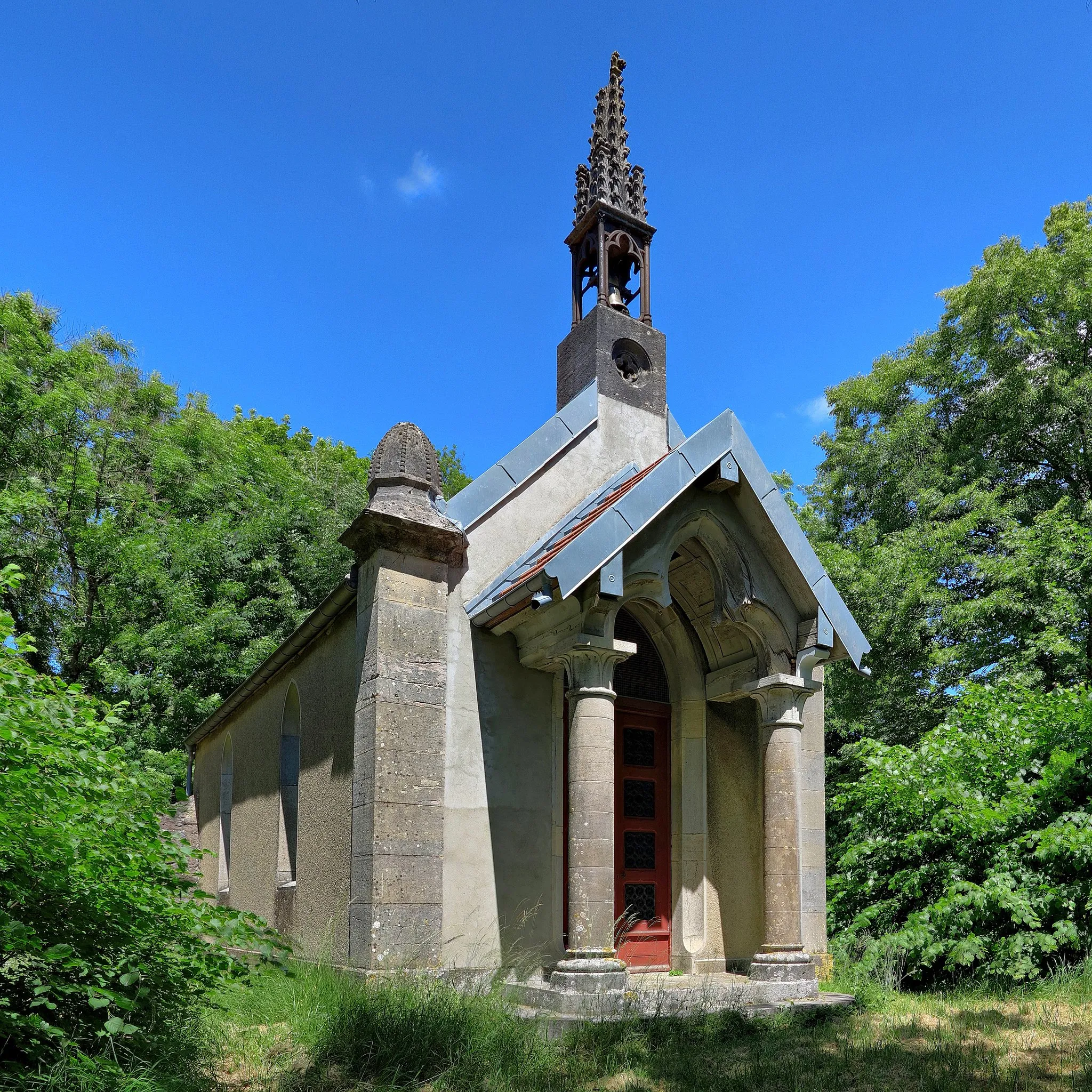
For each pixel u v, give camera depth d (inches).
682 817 394.9
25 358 913.5
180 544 857.5
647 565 337.1
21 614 847.1
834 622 369.1
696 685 407.2
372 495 351.6
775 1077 235.8
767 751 365.1
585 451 418.6
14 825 183.5
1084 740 383.2
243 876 521.0
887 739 670.5
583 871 308.5
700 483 361.1
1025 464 734.5
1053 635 538.6
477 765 342.0
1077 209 781.3
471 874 330.3
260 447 1075.3
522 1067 242.1
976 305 709.9
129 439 960.9
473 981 310.3
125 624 851.4
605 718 325.1
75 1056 193.0
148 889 206.4
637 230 475.2
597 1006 287.0
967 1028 280.4
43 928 199.8
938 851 413.7
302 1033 256.7
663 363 464.1
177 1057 218.8
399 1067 232.5
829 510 824.3
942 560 648.4
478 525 371.2
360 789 322.7
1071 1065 235.9
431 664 336.8
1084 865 348.2
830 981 368.2
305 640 404.2
